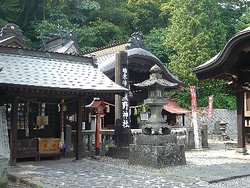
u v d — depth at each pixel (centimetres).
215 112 3075
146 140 1153
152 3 4331
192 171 1010
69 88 1148
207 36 3003
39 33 3234
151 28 4325
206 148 1814
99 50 2459
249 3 4184
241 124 1413
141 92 2425
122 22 4072
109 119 2292
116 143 1424
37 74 1191
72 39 2639
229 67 1229
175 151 1149
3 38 2144
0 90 1101
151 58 2161
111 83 1315
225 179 886
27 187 802
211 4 3222
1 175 729
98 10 3881
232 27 3800
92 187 775
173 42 3144
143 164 1132
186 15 3119
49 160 1287
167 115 2789
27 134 1370
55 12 3481
